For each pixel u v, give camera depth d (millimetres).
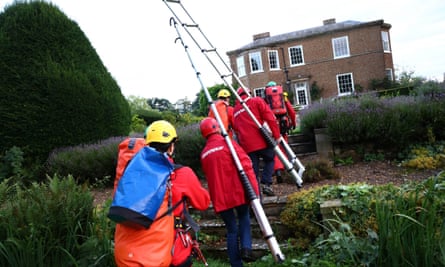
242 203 3629
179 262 2662
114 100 9039
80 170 7375
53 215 3727
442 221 3160
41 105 7809
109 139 8250
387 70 31734
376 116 7062
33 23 8219
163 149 2943
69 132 8055
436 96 8031
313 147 8195
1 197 4191
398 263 3150
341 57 31719
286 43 32750
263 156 5184
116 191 2607
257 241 4625
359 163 6988
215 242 4809
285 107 6953
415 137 7129
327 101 10094
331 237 3758
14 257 3486
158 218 2562
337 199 4211
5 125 7570
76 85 8219
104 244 3811
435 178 3387
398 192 3752
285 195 5297
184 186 2783
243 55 33094
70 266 3693
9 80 7711
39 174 7547
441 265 3057
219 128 3996
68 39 8625
